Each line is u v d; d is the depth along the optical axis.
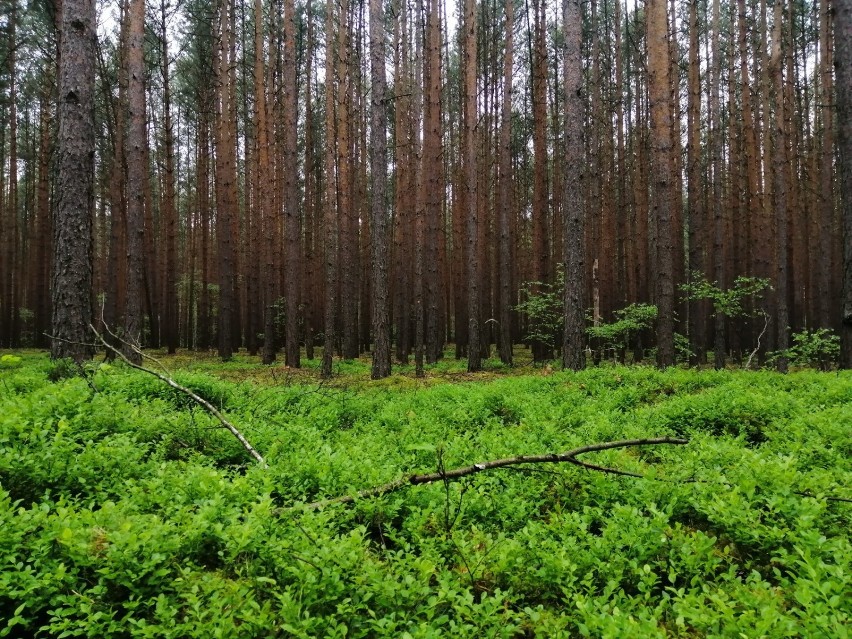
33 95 27.42
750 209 21.89
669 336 13.20
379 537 4.02
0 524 2.86
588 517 3.90
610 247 21.75
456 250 24.95
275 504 4.19
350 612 2.72
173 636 2.48
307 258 24.00
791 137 22.52
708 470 4.57
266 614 2.59
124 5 21.92
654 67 13.24
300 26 27.89
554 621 2.88
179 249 37.16
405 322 20.97
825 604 2.53
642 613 2.74
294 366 18.23
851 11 9.79
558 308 22.36
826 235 18.19
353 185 24.73
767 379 9.76
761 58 22.08
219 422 6.04
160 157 31.61
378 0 14.05
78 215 8.56
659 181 13.28
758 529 3.49
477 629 2.65
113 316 21.06
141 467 4.27
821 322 18.06
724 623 2.62
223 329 20.47
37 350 23.47
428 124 20.72
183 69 26.89
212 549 3.32
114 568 2.79
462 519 4.06
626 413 7.73
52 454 3.81
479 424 7.50
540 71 20.72
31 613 2.63
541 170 20.50
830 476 4.18
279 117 26.06
